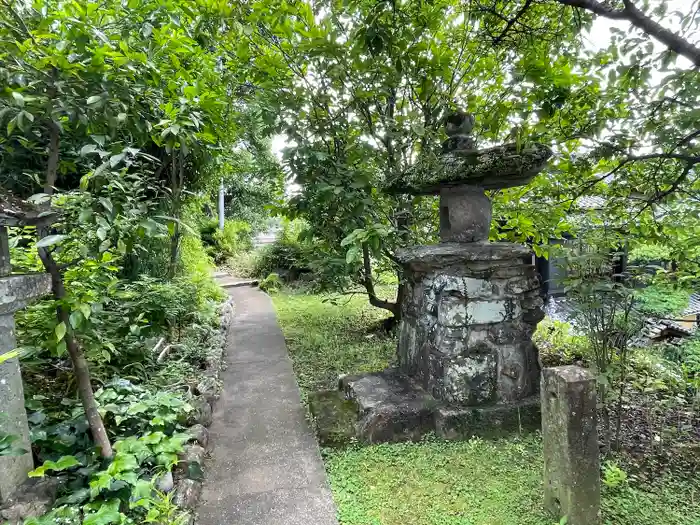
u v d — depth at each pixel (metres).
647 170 3.17
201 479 2.18
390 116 4.19
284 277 9.89
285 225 10.49
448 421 2.59
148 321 2.48
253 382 3.75
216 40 3.27
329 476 2.27
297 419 3.00
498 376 2.77
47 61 1.60
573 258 2.40
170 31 2.65
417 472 2.26
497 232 4.49
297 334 5.32
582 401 1.74
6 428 1.62
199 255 6.86
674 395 2.89
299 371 4.03
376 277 5.25
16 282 1.58
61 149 2.84
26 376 2.76
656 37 1.81
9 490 1.61
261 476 2.29
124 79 1.83
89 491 1.69
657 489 2.05
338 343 4.80
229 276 10.66
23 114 1.54
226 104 3.44
